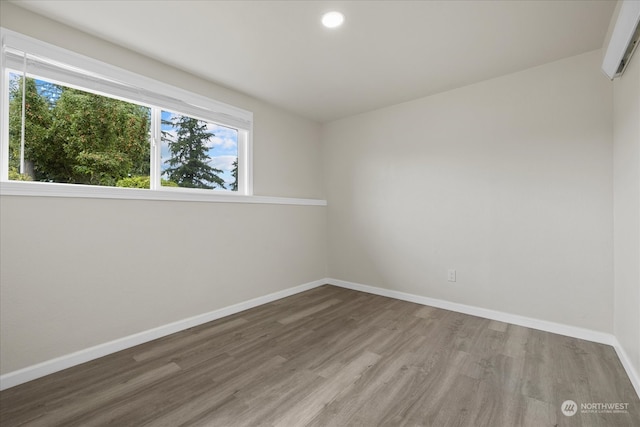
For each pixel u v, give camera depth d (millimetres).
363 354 2041
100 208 2018
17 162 1817
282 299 3320
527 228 2520
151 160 2408
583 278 2275
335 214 3922
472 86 2811
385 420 1399
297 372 1813
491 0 1688
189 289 2518
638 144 1598
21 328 1708
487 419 1406
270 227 3246
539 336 2322
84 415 1431
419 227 3166
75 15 1804
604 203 2195
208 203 2662
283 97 3125
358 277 3703
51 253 1812
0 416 1418
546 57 2334
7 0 1674
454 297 2930
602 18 1845
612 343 2150
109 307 2055
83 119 2100
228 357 2000
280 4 1722
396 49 2217
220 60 2363
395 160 3352
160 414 1440
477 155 2781
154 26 1924
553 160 2400
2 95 1700
